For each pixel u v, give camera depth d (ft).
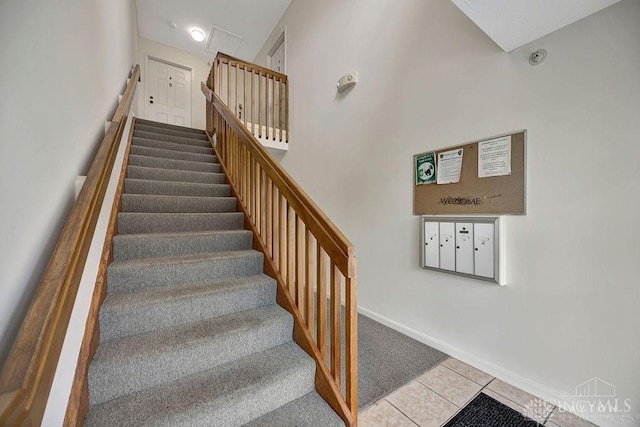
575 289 4.77
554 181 4.99
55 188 3.21
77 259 2.58
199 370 4.37
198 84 19.54
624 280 4.29
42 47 2.88
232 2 14.46
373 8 8.89
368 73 9.09
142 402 3.69
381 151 8.59
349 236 9.87
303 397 4.52
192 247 6.66
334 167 10.72
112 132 4.95
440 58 6.84
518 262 5.47
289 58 14.17
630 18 4.20
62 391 2.94
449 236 6.59
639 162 4.16
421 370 5.97
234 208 8.89
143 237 6.06
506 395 5.20
